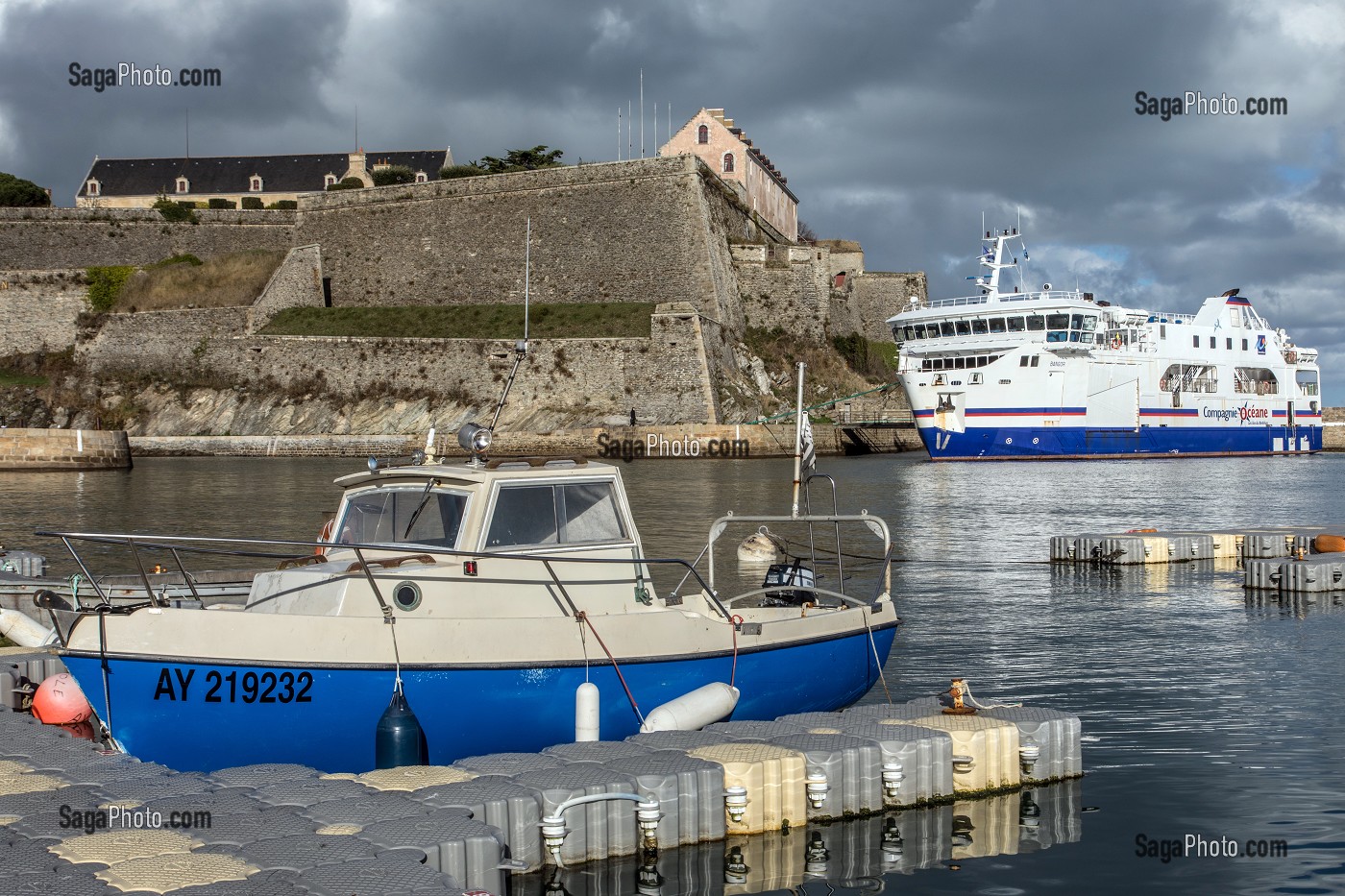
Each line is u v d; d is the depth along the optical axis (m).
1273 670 14.95
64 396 76.75
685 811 8.47
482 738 9.73
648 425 68.69
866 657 12.23
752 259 85.75
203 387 76.94
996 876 8.40
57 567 22.70
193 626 9.17
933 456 68.19
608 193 80.50
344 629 9.32
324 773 8.71
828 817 9.12
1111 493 45.28
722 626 10.82
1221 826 9.38
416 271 84.31
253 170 105.25
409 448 70.00
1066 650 16.30
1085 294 68.81
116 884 6.37
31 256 83.94
